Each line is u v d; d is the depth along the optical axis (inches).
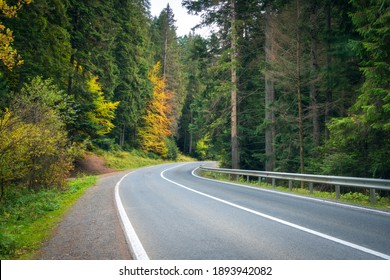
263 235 234.2
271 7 788.6
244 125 983.0
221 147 1076.5
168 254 198.5
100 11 961.5
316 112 668.1
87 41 906.7
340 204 369.7
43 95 455.5
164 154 2096.5
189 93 2556.6
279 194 462.9
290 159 774.5
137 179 781.9
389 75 393.7
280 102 740.0
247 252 198.1
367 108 413.1
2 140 363.6
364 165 509.7
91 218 325.7
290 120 664.4
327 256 187.5
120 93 1445.6
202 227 262.8
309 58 683.4
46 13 680.4
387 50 397.4
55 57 710.5
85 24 895.7
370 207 344.2
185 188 553.6
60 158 545.3
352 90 608.1
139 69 1643.7
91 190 584.7
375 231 241.4
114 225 284.0
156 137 1962.4
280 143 823.7
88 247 222.5
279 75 624.7
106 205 401.4
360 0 438.0
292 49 626.5
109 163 1275.8
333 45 581.6
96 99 1071.0
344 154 520.4
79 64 903.1
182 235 240.1
